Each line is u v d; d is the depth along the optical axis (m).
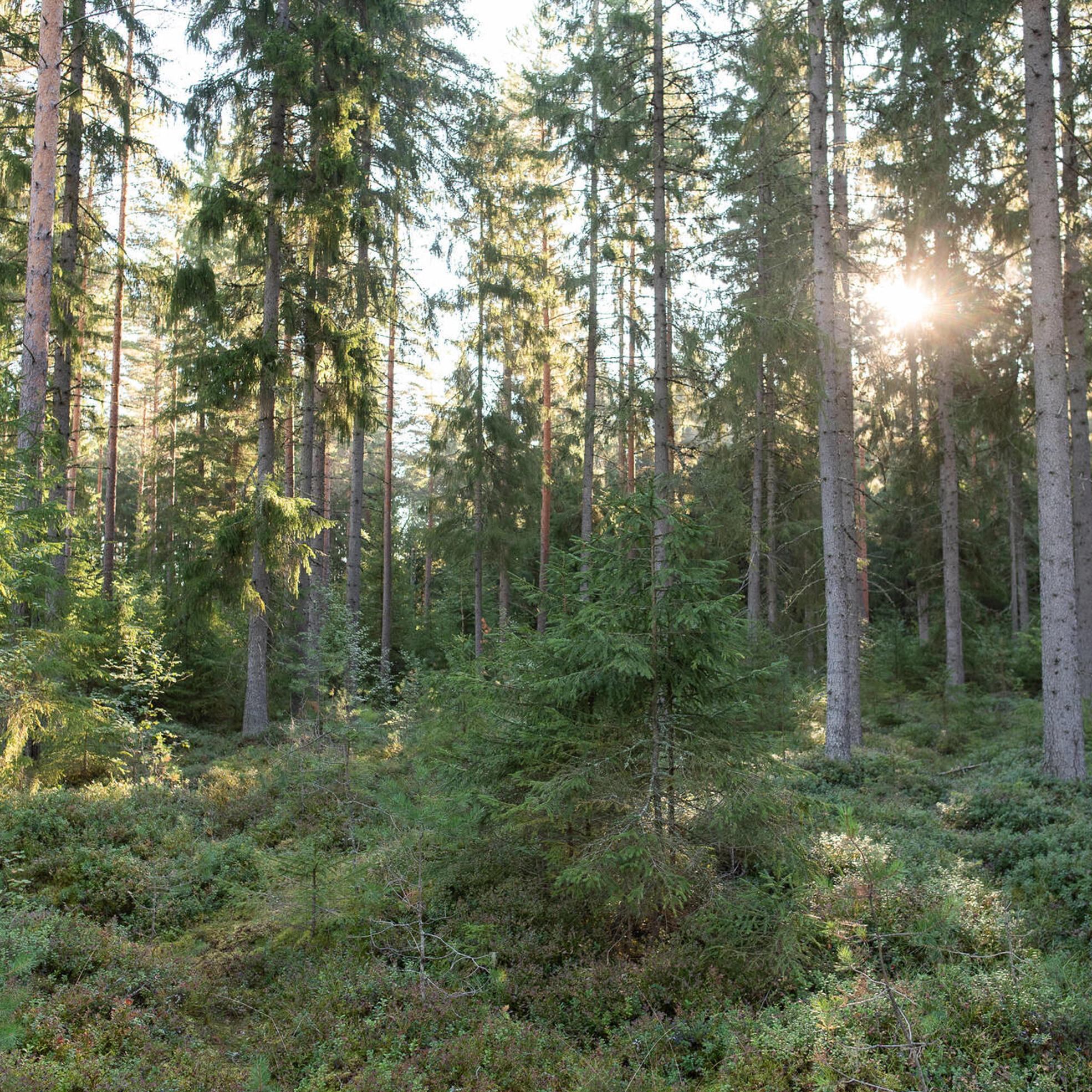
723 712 6.81
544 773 7.08
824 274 13.58
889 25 15.21
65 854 8.35
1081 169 14.55
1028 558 32.38
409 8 19.47
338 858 7.54
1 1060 4.58
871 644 21.41
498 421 24.11
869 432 21.52
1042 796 10.25
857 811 9.75
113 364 23.98
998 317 16.30
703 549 19.42
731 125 15.96
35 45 13.63
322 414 17.66
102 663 14.26
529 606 23.70
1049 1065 4.68
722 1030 5.20
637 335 19.00
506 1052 5.11
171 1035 5.52
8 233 16.14
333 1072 4.99
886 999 4.94
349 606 19.86
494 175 21.11
